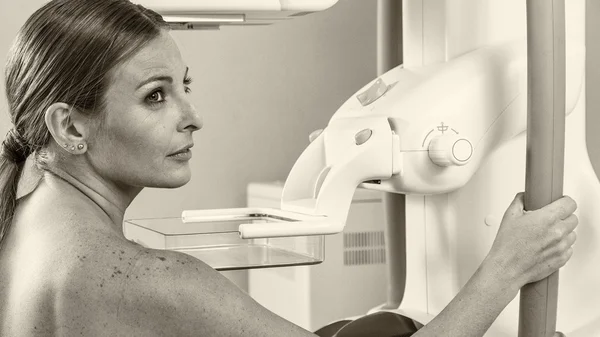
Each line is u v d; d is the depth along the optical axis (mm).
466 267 1471
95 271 892
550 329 1270
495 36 1442
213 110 2986
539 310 1250
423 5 1487
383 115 1376
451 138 1304
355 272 2525
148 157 990
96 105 960
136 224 1424
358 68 3127
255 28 3004
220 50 2979
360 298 2533
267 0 1339
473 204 1465
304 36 3061
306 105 3078
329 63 3092
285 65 3047
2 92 2605
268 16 1430
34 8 2730
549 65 1220
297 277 2531
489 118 1363
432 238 1513
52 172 1000
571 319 1528
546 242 1168
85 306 883
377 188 1392
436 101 1332
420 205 1537
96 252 902
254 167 3037
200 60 2961
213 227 1427
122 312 886
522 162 1477
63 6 979
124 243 925
